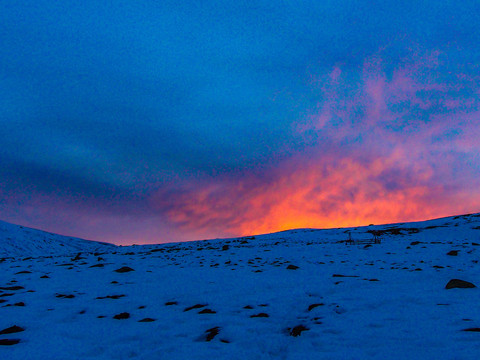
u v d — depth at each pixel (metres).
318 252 19.16
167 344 5.53
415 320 6.21
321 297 8.65
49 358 4.82
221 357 4.96
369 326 6.11
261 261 16.48
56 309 7.64
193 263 15.90
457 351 4.46
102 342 5.61
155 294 9.36
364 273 12.07
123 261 16.70
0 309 7.54
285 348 5.47
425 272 11.70
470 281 9.98
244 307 7.91
